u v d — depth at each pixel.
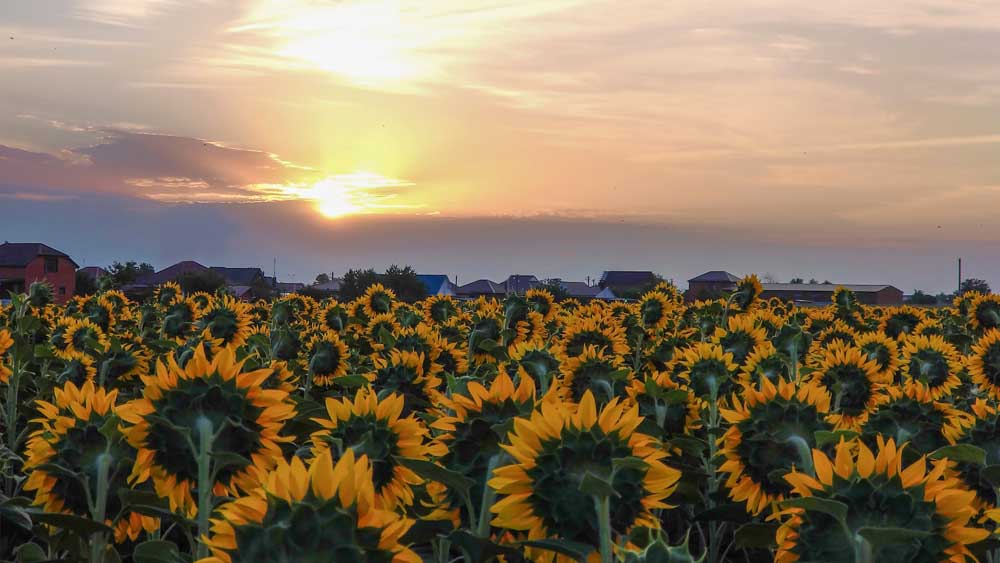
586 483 2.71
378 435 3.36
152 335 13.10
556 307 12.87
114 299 15.41
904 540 2.69
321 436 3.42
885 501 2.76
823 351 8.52
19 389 9.02
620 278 154.62
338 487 2.11
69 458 3.87
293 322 13.89
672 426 5.98
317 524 2.05
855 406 6.34
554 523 2.88
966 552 2.74
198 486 3.10
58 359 9.62
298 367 9.38
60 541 3.91
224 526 2.10
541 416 2.95
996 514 2.93
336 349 9.20
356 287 59.56
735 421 4.11
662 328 12.69
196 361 3.19
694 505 5.53
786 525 2.90
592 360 6.26
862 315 17.83
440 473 3.29
